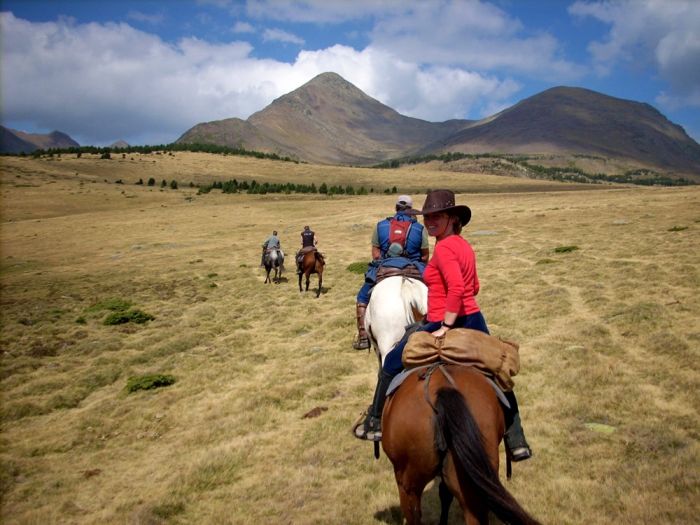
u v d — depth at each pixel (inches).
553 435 306.3
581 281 729.6
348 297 853.2
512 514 121.9
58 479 337.4
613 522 216.2
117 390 525.7
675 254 831.1
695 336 434.6
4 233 2625.5
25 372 592.1
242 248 1744.6
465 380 156.7
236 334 685.9
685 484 235.8
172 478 315.9
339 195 4557.1
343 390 440.5
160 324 780.6
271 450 341.1
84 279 1282.0
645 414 318.7
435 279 182.4
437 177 7362.2
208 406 447.2
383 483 274.1
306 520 245.6
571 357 433.7
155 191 4940.9
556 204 2276.1
